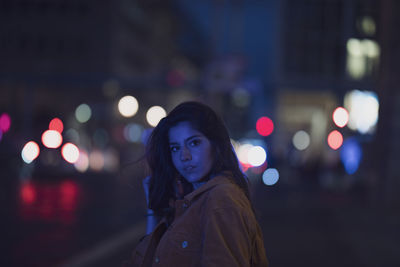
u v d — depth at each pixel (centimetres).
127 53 5709
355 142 2219
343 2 4900
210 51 4728
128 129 5116
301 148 6319
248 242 173
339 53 4931
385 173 1491
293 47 4916
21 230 950
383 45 1525
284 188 2233
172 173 216
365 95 3278
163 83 3638
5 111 4894
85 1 5216
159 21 6856
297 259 741
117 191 1812
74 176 2519
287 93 4478
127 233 953
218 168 196
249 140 4497
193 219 181
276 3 4841
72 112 4988
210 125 196
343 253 788
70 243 837
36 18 5219
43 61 5222
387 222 1149
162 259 179
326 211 1367
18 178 2314
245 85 3475
